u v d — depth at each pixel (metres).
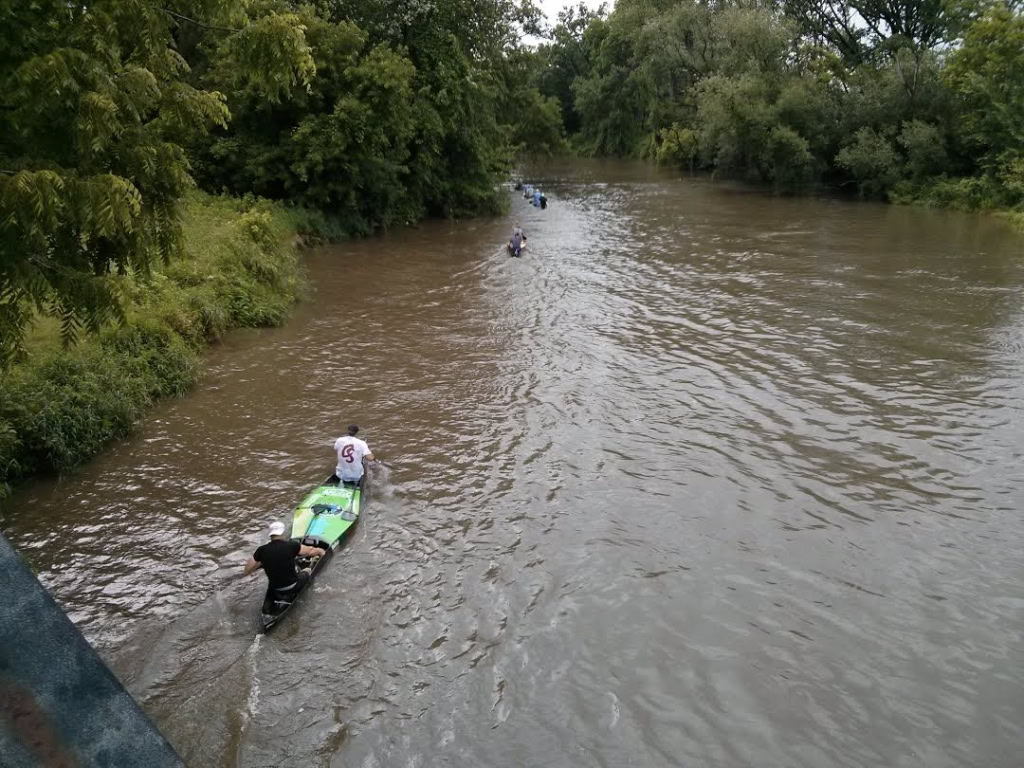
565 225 35.12
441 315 20.30
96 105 6.35
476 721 7.57
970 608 9.10
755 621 8.95
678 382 15.66
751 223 34.78
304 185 29.64
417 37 32.78
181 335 16.31
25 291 6.77
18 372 11.92
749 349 17.52
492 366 16.59
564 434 13.45
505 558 10.09
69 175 6.50
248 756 7.07
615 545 10.35
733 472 12.15
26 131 6.63
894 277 23.80
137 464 12.11
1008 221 32.84
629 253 28.41
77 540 10.17
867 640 8.63
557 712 7.69
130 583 9.38
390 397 14.90
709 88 46.34
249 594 9.28
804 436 13.27
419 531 10.64
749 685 8.03
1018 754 7.16
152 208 7.91
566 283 23.81
